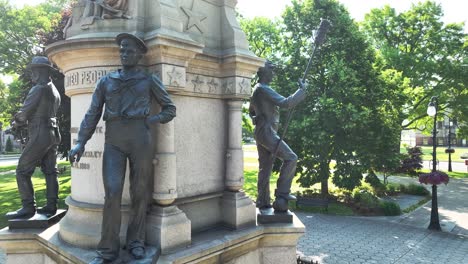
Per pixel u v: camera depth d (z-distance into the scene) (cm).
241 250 495
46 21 2425
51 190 569
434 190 1315
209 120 518
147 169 375
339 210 1590
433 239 1169
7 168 3319
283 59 1817
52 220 541
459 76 2472
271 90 552
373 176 1741
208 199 514
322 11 1722
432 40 2630
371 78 1678
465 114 2595
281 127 1648
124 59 372
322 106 1583
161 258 389
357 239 1149
